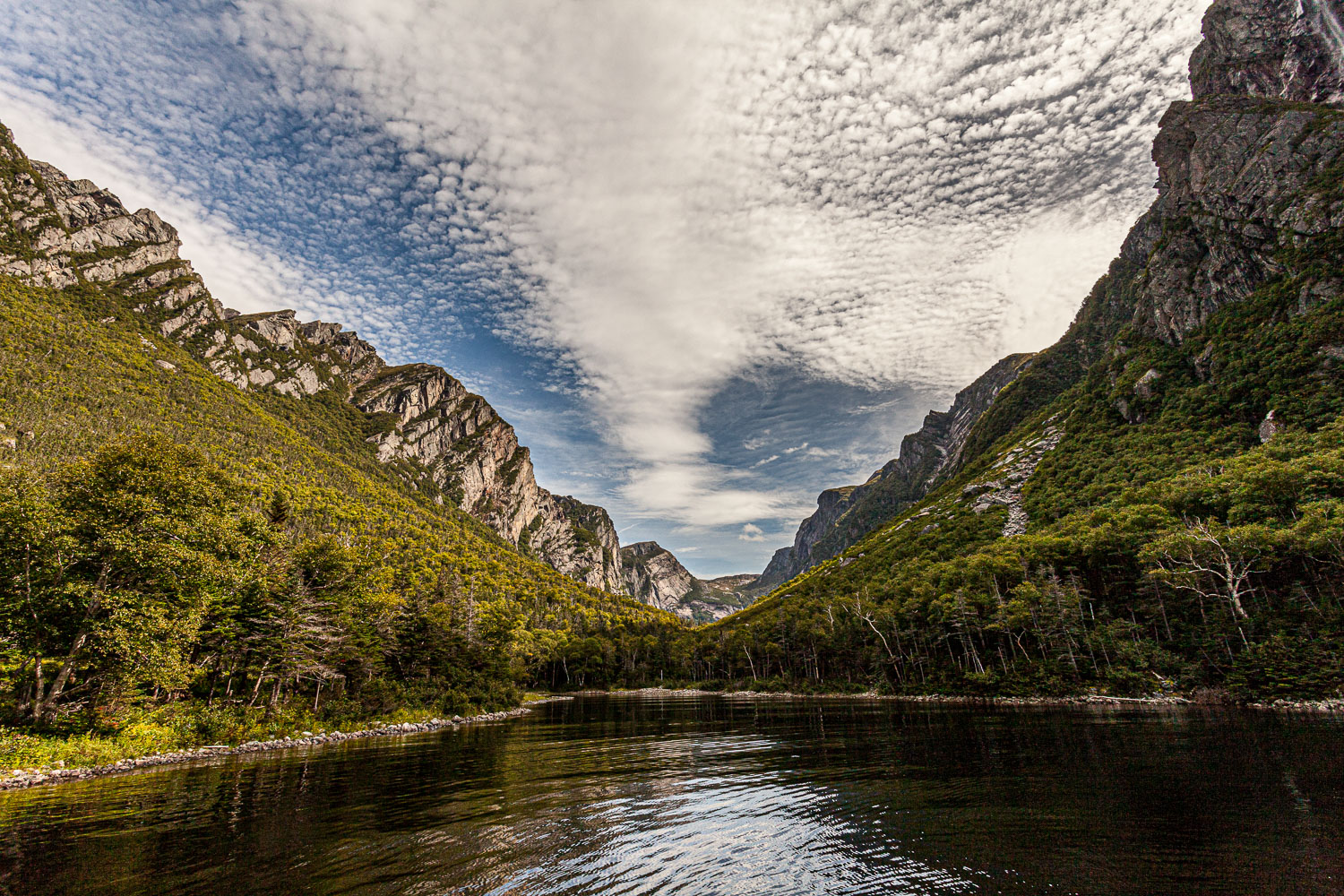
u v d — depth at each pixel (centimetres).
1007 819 1492
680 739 3584
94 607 2902
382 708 4744
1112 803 1609
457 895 1052
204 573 3306
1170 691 4734
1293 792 1622
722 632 14125
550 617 18188
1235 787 1722
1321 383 8444
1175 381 11712
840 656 9488
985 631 6675
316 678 4666
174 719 3222
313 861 1255
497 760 2781
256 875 1167
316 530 13250
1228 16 15175
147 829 1529
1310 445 7044
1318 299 9444
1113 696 4997
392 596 6297
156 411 16125
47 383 14062
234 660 4000
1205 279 12269
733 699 8544
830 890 1056
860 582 13388
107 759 2550
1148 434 11081
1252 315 10556
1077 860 1169
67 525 2853
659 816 1634
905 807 1666
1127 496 8581
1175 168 13875
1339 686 3766
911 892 1036
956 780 2036
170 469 3316
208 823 1591
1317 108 11538
